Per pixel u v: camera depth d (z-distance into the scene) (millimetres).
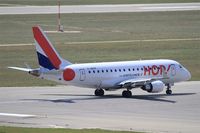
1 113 188000
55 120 175875
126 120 177625
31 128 154125
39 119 177375
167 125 169125
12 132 146250
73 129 154875
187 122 174875
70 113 189000
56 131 149375
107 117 182625
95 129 155875
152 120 178125
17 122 171625
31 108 197875
